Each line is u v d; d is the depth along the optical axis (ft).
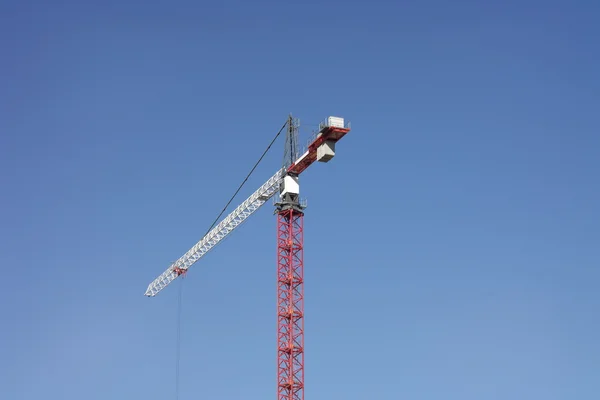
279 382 515.09
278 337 522.88
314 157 531.91
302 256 542.16
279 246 540.11
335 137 514.27
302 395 515.50
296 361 521.65
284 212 546.26
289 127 563.07
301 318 529.45
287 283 534.37
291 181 554.05
